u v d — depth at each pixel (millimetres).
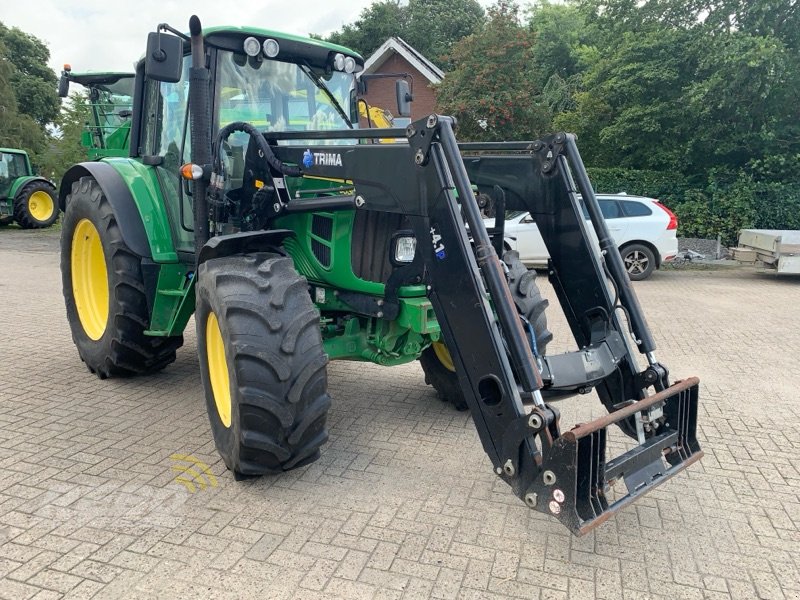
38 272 11766
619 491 3672
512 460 2902
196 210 4125
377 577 2832
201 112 3992
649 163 17641
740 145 16359
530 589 2773
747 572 2932
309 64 4777
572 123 19609
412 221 3289
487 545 3100
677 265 15328
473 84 16000
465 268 3016
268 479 3742
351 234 3977
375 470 3891
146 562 2914
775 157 15703
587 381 3268
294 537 3137
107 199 4816
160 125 4906
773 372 6156
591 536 3199
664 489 3729
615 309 3518
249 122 4438
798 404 5230
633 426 3299
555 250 3742
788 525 3344
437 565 2932
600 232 3559
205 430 4438
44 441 4211
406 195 3303
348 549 3043
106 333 5113
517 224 12477
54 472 3770
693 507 3520
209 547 3039
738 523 3357
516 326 2896
